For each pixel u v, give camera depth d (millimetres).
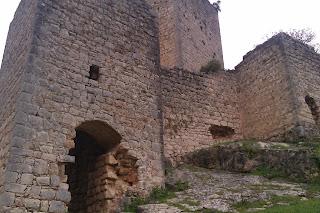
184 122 16641
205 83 18078
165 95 16656
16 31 13570
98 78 12633
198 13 24859
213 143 17016
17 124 10352
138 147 12688
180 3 23453
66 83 11742
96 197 12188
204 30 24906
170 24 22812
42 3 12219
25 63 11258
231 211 10477
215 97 18078
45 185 10133
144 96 13570
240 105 18609
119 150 12359
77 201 13195
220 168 14578
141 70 13891
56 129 10977
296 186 12070
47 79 11375
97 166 12570
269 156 13742
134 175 12367
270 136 16484
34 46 11484
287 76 16531
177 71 17500
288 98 16203
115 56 13352
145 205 11320
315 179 12320
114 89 12836
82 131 13398
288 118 15922
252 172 13719
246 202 11047
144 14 15008
